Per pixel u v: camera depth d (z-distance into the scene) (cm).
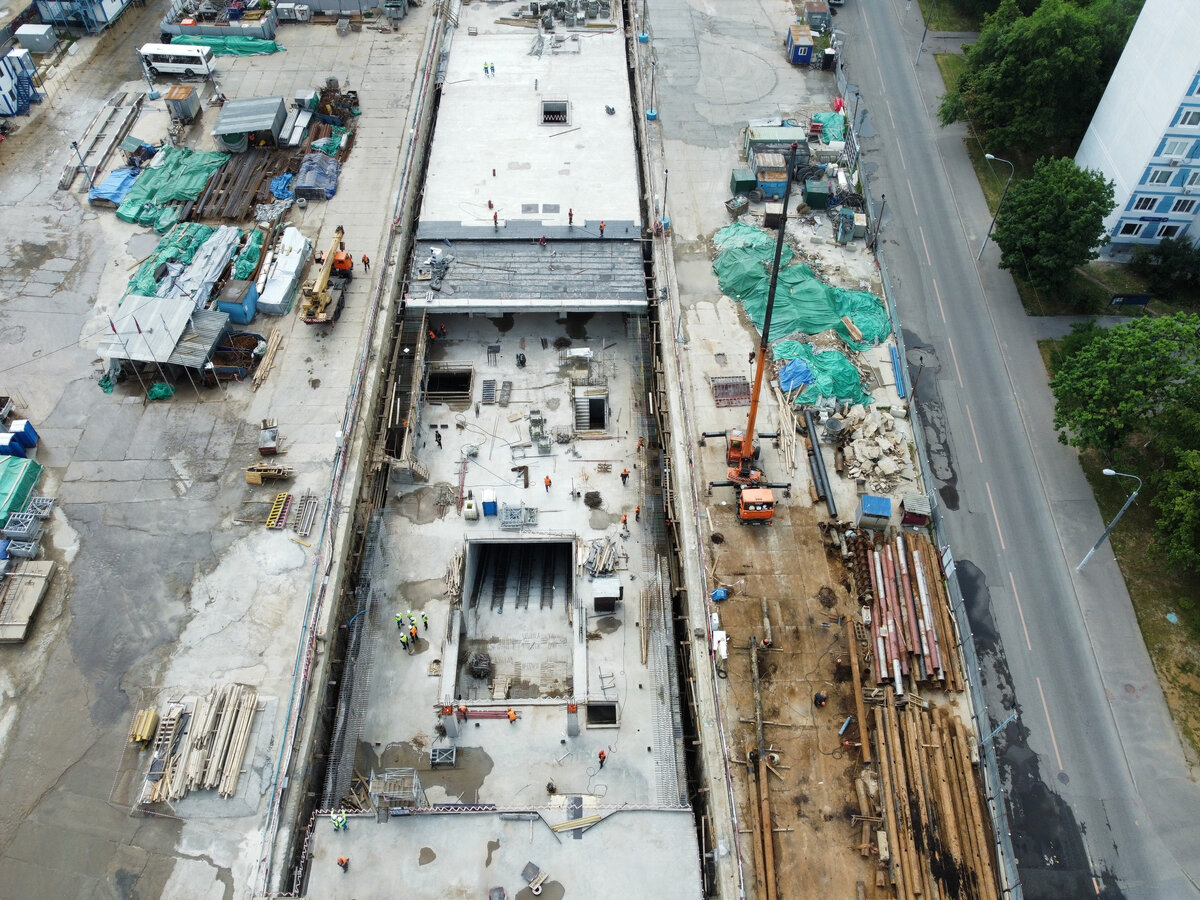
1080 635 5588
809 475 6212
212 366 6281
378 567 5888
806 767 4966
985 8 9838
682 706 5588
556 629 5934
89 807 4616
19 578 5338
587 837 4394
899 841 4672
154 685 5025
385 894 4244
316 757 5034
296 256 7000
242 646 5200
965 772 4912
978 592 5766
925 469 6134
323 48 9131
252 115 7944
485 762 5109
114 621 5269
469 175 7975
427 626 5669
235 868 4456
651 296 7419
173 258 6994
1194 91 6344
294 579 5491
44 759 4753
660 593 5809
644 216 8006
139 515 5725
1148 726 5244
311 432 6178
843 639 5441
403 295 7231
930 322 7212
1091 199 6706
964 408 6675
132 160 7738
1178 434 5725
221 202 7500
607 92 8875
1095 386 5853
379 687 5428
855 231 7631
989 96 8069
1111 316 7212
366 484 6153
